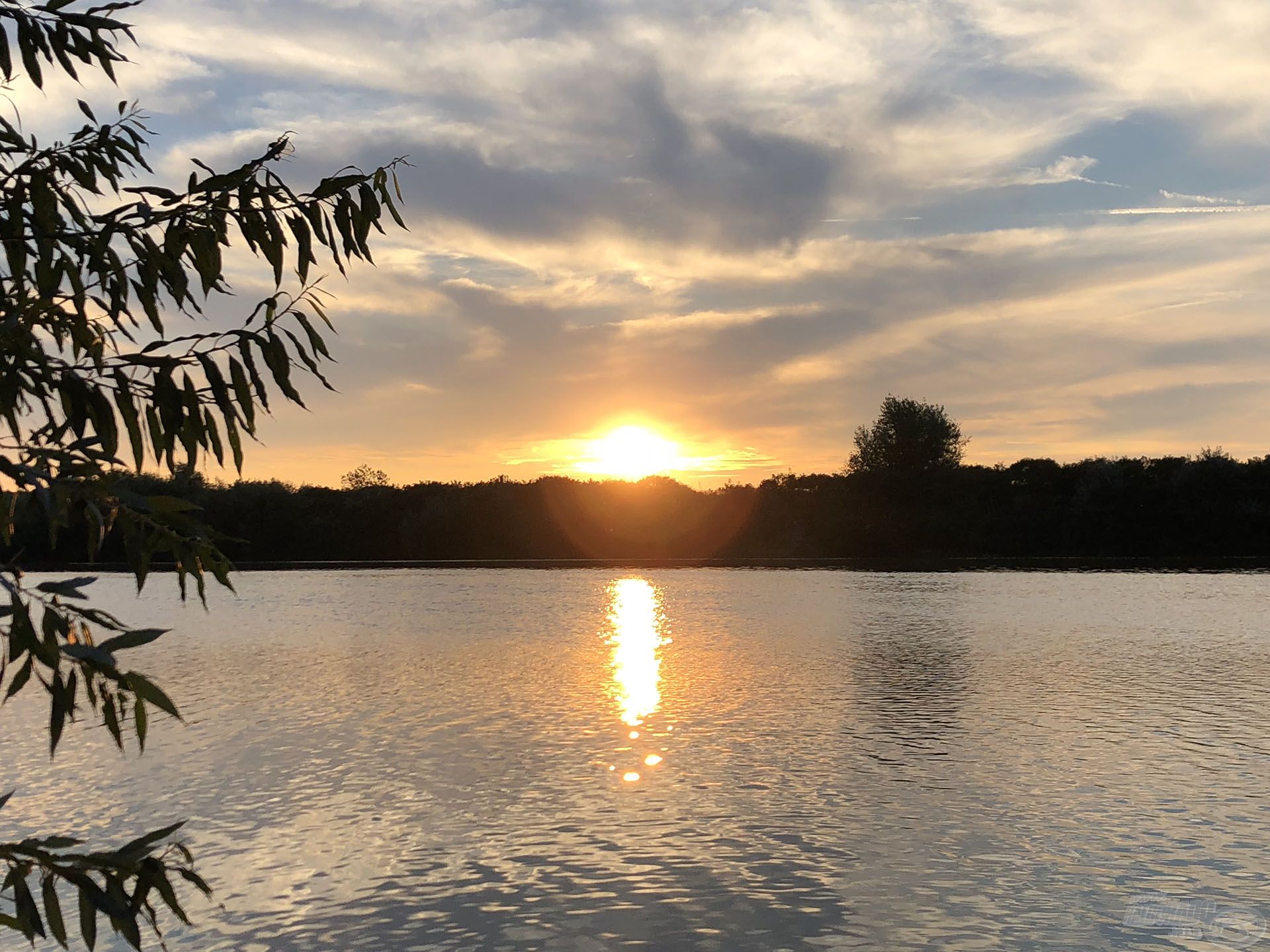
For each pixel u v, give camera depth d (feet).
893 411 308.40
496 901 36.60
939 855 40.70
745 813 46.16
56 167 11.29
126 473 9.92
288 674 89.10
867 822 44.80
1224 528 256.11
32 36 10.98
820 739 61.05
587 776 52.75
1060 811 46.24
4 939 33.35
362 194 11.55
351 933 34.27
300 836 43.68
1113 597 165.27
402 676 87.56
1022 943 33.06
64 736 62.69
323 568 266.77
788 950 32.63
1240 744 58.95
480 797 49.11
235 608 157.89
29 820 46.16
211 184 10.97
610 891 37.40
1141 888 37.29
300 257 11.06
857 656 97.96
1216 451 273.75
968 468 301.22
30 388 10.30
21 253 10.71
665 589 191.52
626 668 91.56
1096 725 64.90
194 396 10.68
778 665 92.43
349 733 63.41
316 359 11.07
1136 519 262.88
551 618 139.64
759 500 300.81
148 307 11.05
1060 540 269.64
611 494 303.48
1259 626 122.72
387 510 297.94
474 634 120.26
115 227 10.73
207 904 36.63
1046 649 102.32
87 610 9.76
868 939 33.37
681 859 40.42
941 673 87.15
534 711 70.79
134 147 11.88
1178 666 90.33
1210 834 42.96
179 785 51.49
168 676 87.86
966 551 276.62
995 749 58.18
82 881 10.04
